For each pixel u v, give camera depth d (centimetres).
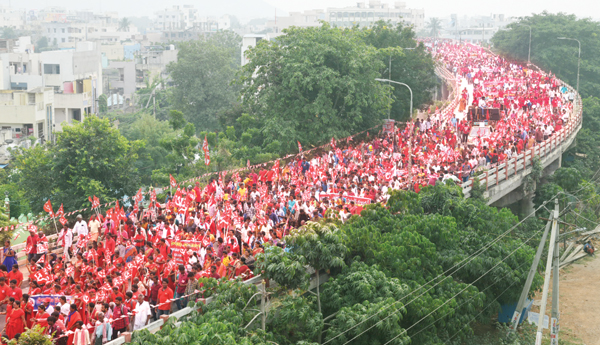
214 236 2700
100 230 2788
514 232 4028
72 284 2119
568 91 8281
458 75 9231
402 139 4997
